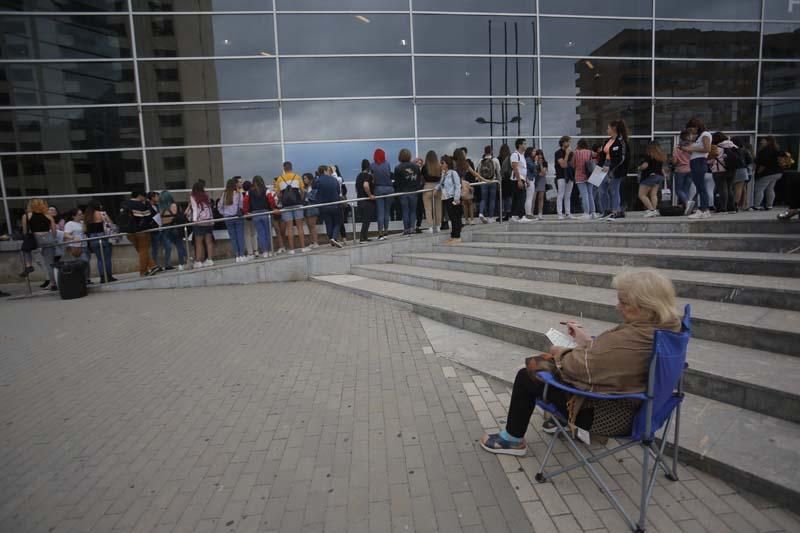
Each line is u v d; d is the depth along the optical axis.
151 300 8.46
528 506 2.53
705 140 7.50
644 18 13.26
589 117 13.39
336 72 12.77
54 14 12.01
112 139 12.41
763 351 3.60
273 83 12.62
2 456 3.25
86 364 5.12
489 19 12.98
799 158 13.92
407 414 3.65
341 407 3.81
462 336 5.42
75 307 8.20
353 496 2.68
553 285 6.01
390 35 12.80
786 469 2.48
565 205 10.29
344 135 12.86
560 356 2.65
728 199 9.23
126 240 11.71
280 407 3.86
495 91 13.11
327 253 9.77
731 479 2.57
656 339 2.21
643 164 8.57
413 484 2.77
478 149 13.19
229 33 12.48
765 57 13.61
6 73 12.07
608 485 2.67
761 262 4.83
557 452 3.05
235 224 9.83
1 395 4.33
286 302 7.75
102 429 3.60
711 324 3.87
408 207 9.83
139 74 12.35
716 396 3.24
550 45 13.14
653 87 13.40
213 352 5.35
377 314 6.63
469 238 9.50
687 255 5.41
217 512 2.58
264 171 12.77
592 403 2.50
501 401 3.82
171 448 3.28
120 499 2.73
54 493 2.81
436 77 12.97
